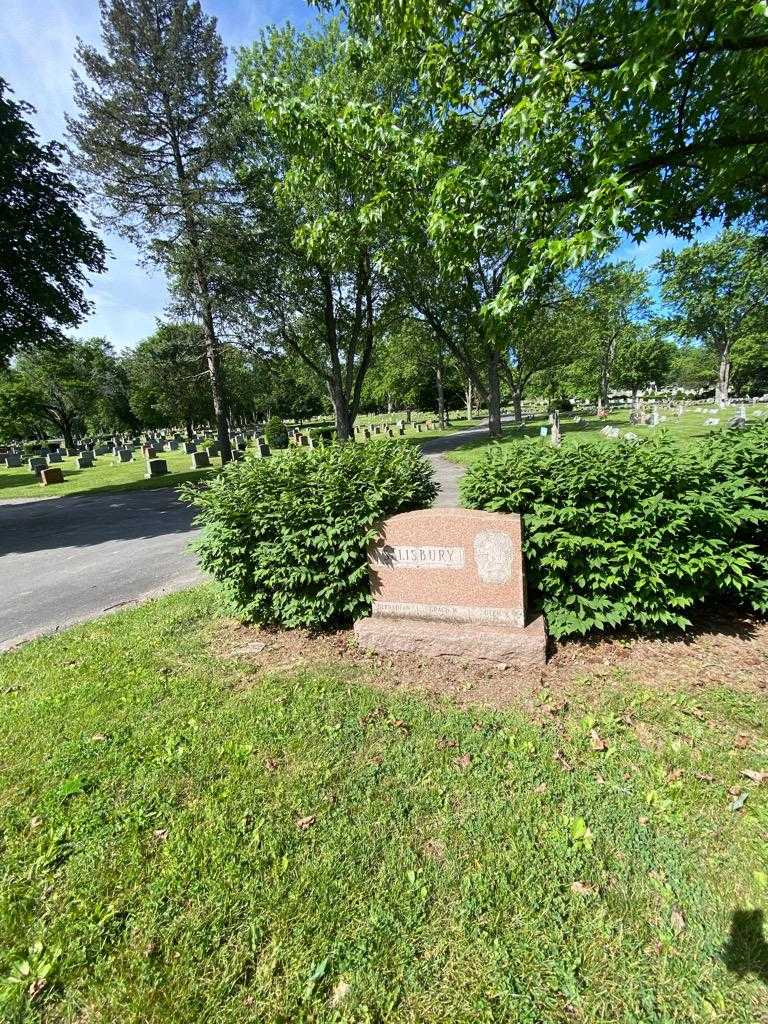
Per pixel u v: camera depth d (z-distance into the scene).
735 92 3.88
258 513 4.31
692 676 3.41
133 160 17.27
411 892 2.05
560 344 30.86
